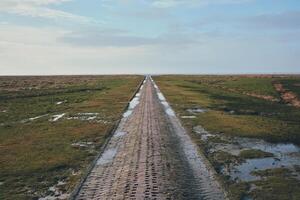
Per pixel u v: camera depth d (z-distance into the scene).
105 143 28.25
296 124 37.50
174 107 52.09
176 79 162.50
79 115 44.75
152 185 17.66
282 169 21.44
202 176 19.62
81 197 16.48
